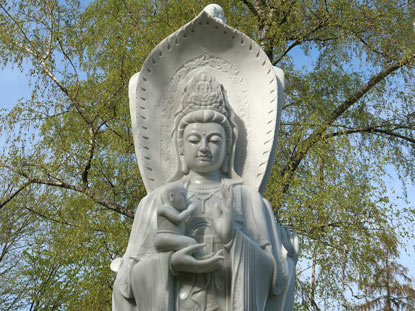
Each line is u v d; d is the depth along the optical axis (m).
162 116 3.39
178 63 3.44
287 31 8.64
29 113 8.80
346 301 7.95
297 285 8.16
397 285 11.51
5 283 12.07
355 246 7.62
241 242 2.84
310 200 7.43
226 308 2.82
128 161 8.18
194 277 2.85
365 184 7.72
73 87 8.49
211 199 3.07
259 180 3.24
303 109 8.52
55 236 8.44
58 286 8.02
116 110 8.33
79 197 8.12
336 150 8.09
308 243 7.81
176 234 2.84
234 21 8.43
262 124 3.33
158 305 2.75
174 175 3.25
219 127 3.21
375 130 9.07
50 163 8.52
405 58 8.62
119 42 8.34
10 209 9.59
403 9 9.12
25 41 9.25
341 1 8.48
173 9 8.20
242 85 3.41
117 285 2.95
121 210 8.12
